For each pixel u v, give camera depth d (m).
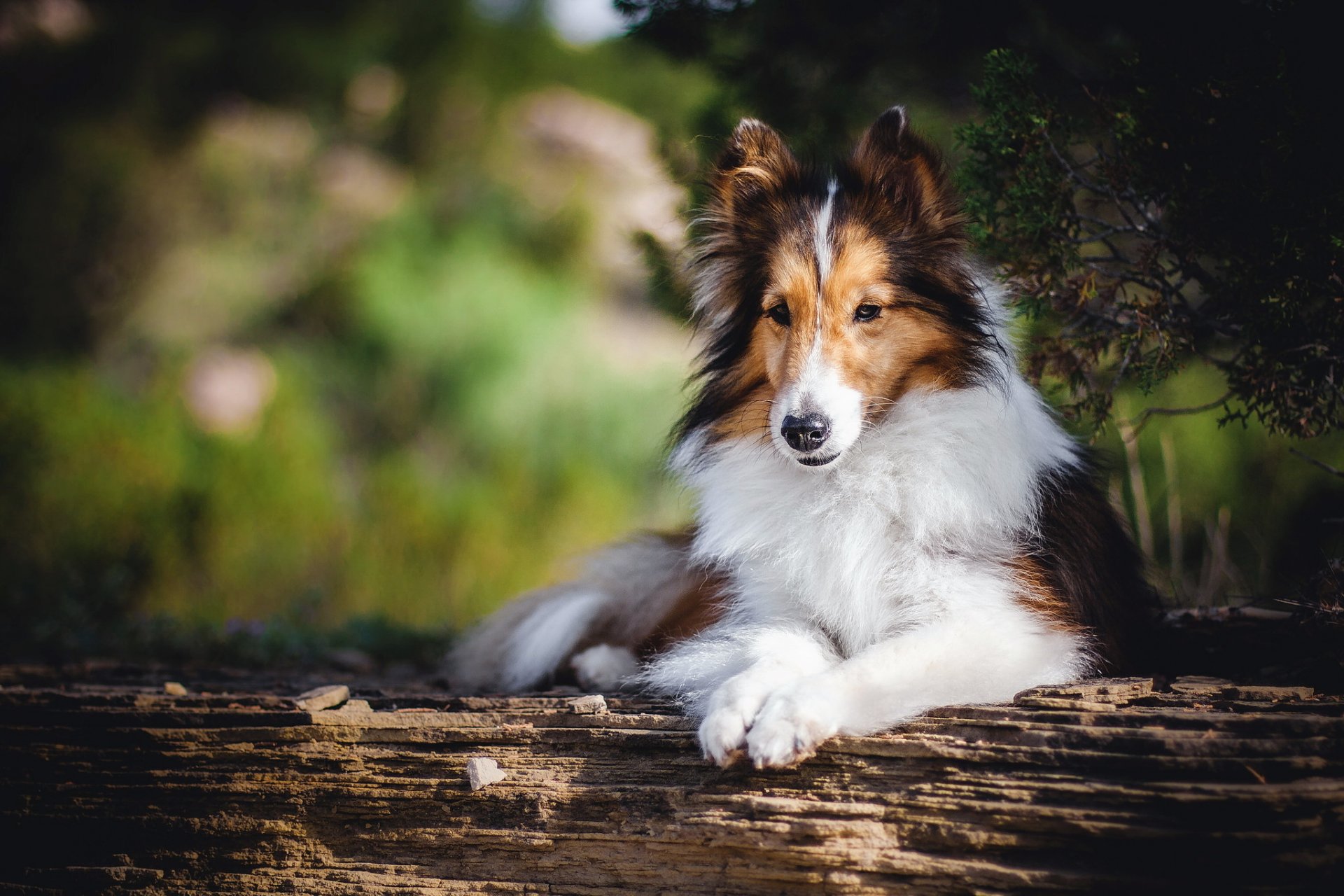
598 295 15.35
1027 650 3.40
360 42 15.52
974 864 2.90
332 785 3.52
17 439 9.52
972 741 3.06
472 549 10.19
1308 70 3.82
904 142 3.82
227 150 14.84
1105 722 3.04
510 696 3.95
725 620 4.02
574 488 11.30
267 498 9.98
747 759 3.20
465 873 3.38
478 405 12.93
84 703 3.90
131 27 14.66
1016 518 3.71
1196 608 4.93
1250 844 2.71
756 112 5.88
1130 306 4.30
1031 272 4.29
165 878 3.61
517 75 16.16
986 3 5.58
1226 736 2.93
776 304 3.81
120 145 14.54
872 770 3.09
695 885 3.16
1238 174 3.89
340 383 13.20
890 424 3.78
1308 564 6.16
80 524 9.15
